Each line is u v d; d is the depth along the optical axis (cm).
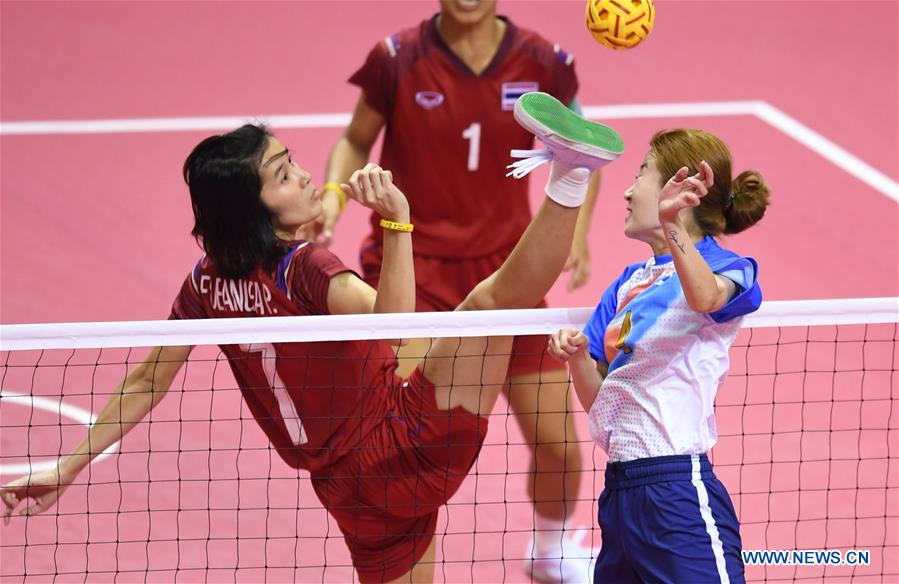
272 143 1557
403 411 1622
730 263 1391
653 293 1450
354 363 1602
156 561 2042
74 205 3659
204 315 1636
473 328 1529
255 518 2177
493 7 2180
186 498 2219
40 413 2439
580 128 1427
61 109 4356
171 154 4050
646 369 1439
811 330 2933
